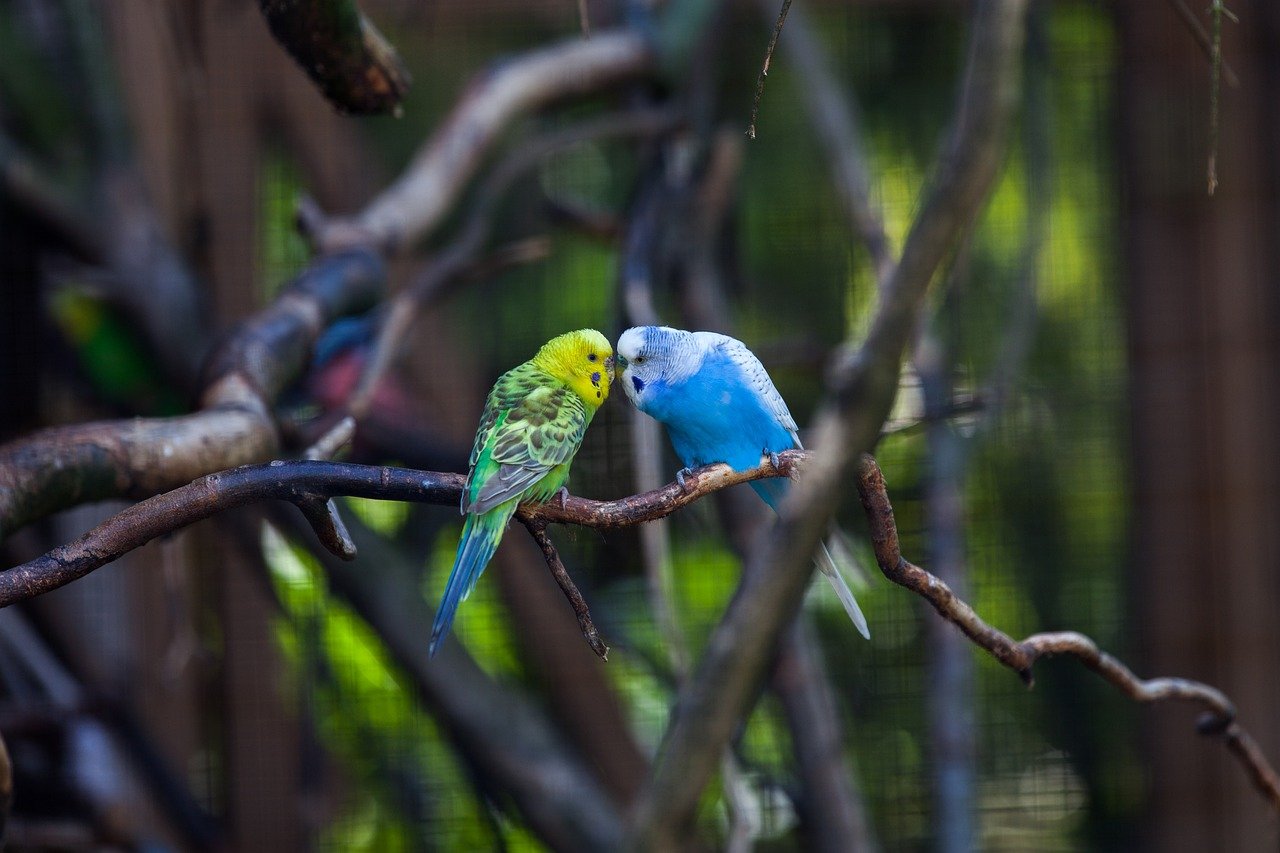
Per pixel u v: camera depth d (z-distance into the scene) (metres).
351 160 11.16
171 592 8.69
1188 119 9.84
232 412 5.72
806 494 5.92
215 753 11.00
